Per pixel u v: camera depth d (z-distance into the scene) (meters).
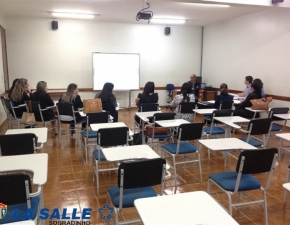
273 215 2.68
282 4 4.97
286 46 5.94
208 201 1.51
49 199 2.92
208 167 3.89
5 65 7.19
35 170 1.99
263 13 6.47
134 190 2.19
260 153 2.19
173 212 1.40
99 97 4.83
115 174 3.59
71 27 7.79
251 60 6.98
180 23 8.30
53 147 4.71
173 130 4.29
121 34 8.27
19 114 5.02
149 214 1.38
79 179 3.44
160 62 8.85
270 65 6.39
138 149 2.52
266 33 6.44
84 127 5.11
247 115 5.18
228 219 1.35
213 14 6.90
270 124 3.70
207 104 5.70
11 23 7.29
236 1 4.70
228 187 2.28
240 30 7.29
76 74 8.09
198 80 8.66
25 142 2.57
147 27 8.51
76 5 5.80
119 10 6.31
